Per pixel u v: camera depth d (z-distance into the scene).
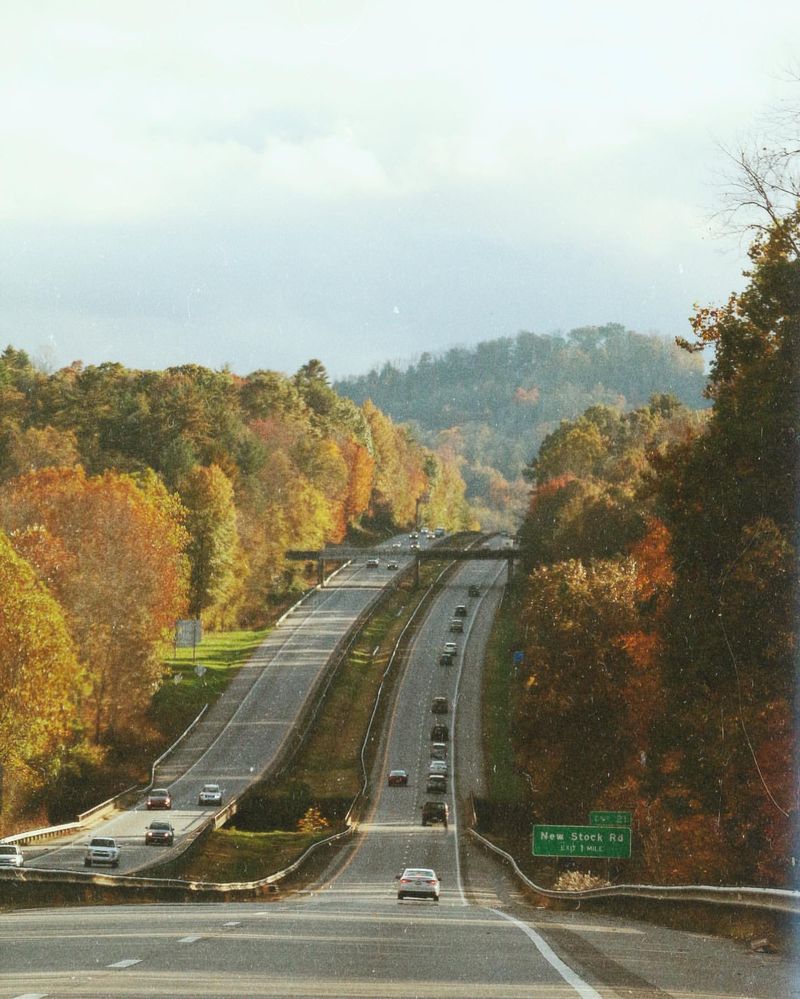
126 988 23.58
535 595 164.38
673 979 28.89
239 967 28.28
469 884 132.25
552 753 130.62
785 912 41.44
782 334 75.00
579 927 52.09
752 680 78.31
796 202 68.00
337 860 156.12
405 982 26.31
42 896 69.06
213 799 191.12
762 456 74.94
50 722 152.38
